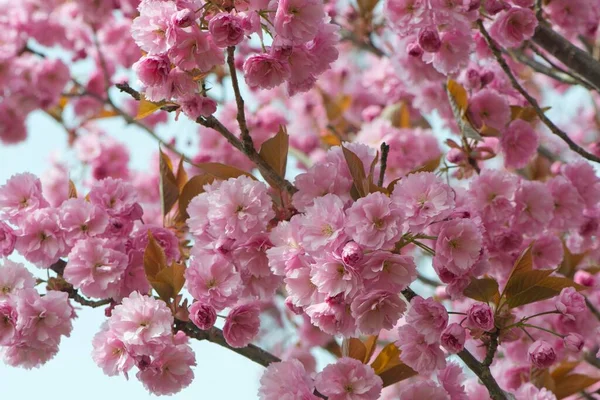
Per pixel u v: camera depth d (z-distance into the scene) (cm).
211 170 472
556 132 576
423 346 414
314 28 416
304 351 916
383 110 963
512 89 663
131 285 470
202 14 411
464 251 407
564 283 449
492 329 443
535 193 557
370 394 420
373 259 388
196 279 429
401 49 670
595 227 626
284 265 409
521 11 582
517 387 582
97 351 422
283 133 463
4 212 479
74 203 473
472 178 564
